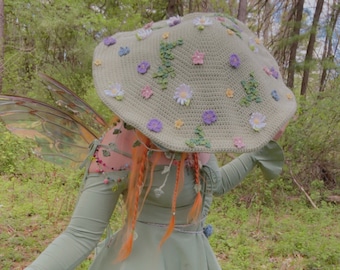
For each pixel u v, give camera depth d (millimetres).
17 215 5477
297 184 7293
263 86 1306
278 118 1271
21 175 7297
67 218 5438
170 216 1448
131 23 12266
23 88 11648
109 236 1529
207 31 1284
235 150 1176
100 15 11625
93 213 1337
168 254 1450
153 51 1279
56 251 1285
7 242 4629
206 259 1554
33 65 12523
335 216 6707
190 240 1492
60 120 1590
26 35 13055
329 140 7727
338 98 7922
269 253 4922
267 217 6320
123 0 12547
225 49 1271
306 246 5047
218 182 1588
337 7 11953
